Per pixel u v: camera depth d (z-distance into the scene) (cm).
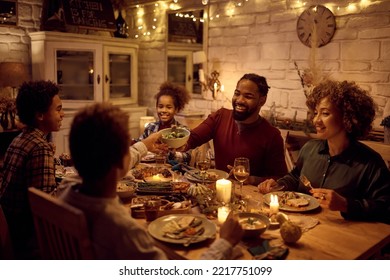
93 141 103
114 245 104
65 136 430
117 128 106
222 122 250
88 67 448
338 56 319
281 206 172
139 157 200
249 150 233
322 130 180
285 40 355
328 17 320
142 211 160
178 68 460
